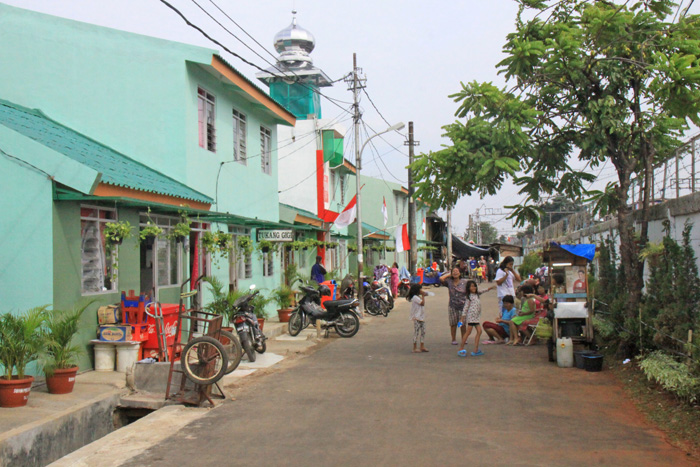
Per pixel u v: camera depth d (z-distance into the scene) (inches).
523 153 439.2
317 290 597.0
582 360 394.6
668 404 289.3
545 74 429.1
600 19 402.3
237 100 638.5
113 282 404.8
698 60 373.4
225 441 246.8
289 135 970.1
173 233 421.1
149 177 459.8
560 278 468.1
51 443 264.7
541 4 435.5
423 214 2132.1
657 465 212.1
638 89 413.4
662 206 436.5
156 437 254.2
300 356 474.0
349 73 816.3
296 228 855.1
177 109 516.4
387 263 1708.9
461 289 514.0
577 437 245.9
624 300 447.8
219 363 329.1
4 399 284.8
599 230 725.9
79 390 322.0
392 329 658.8
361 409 296.2
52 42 523.5
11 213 344.8
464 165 423.5
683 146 407.5
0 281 342.0
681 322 337.4
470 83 439.2
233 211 625.6
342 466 213.2
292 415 287.0
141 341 378.9
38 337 301.1
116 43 520.7
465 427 261.4
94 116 522.9
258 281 703.1
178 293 509.7
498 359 445.4
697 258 368.8
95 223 387.5
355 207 871.1
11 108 482.9
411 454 225.1
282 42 1023.0
